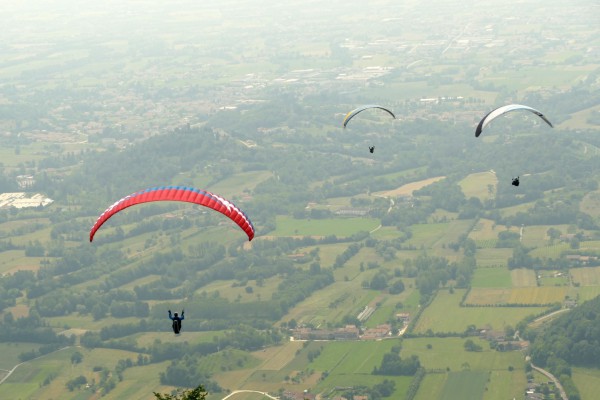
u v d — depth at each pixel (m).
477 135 153.25
